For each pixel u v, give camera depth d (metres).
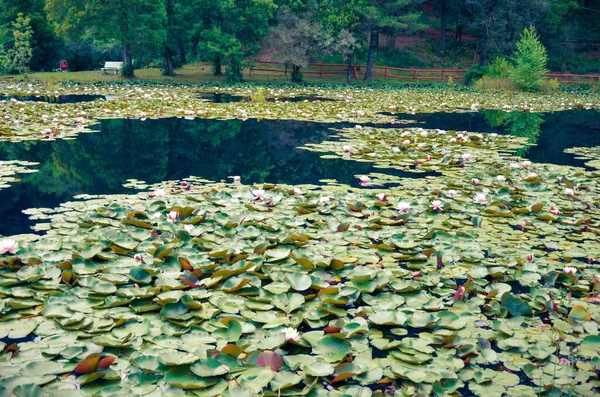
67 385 2.08
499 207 4.83
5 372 2.13
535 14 29.62
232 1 21.50
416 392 2.12
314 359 2.30
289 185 5.47
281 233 3.90
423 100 17.05
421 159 7.02
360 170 6.46
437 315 2.75
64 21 21.50
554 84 23.25
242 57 23.16
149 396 2.04
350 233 4.01
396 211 4.59
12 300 2.77
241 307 2.78
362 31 26.83
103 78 22.88
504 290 3.10
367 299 2.95
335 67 30.33
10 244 3.19
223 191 4.90
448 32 38.03
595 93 23.12
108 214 4.17
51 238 3.63
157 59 32.38
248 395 2.03
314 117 11.58
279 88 20.94
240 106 12.91
